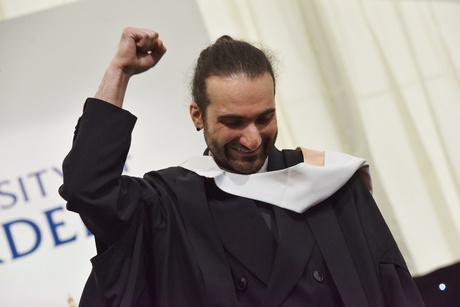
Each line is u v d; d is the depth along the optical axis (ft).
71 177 7.74
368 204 8.93
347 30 18.28
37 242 15.33
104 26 15.89
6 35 15.65
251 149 8.00
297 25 18.20
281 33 18.10
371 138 17.89
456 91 18.38
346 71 18.07
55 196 15.46
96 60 15.79
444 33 18.62
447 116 18.25
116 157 7.96
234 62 7.97
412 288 8.50
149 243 8.53
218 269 8.25
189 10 16.05
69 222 15.46
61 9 15.88
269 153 9.00
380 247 8.64
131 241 8.25
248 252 8.35
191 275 8.27
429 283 17.46
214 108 7.96
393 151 17.85
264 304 8.13
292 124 17.81
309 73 18.07
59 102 15.61
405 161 17.81
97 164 7.80
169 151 15.62
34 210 15.35
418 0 18.67
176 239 8.46
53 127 15.55
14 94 15.52
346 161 8.96
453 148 18.10
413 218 17.58
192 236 8.43
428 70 18.40
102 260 8.07
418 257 17.38
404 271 8.58
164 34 15.89
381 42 18.35
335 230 8.59
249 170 8.35
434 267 17.34
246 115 7.84
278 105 17.85
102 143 7.89
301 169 8.63
